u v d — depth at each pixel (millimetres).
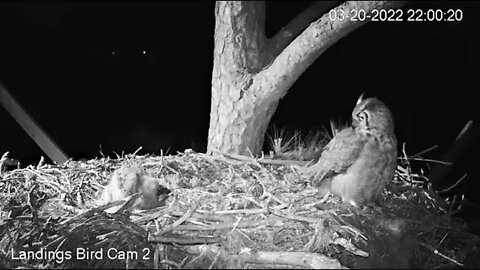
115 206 4273
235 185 4672
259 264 3910
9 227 4215
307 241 4105
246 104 5199
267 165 5043
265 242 4102
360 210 4277
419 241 4078
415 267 3988
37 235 4094
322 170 4352
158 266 3928
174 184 4664
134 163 4965
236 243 4074
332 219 4117
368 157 4234
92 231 4078
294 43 4996
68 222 4125
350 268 3924
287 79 5082
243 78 5230
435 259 4066
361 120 4266
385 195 4562
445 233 4258
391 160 4258
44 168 5008
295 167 4883
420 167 5895
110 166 5086
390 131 4258
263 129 5293
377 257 3971
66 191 4703
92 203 4543
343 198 4355
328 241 4008
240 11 5285
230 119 5230
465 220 4945
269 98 5176
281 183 4703
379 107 4258
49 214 4383
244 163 4984
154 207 4438
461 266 4090
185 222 4156
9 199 4609
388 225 4176
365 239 4031
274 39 5410
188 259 3988
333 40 4918
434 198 4676
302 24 5469
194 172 4926
